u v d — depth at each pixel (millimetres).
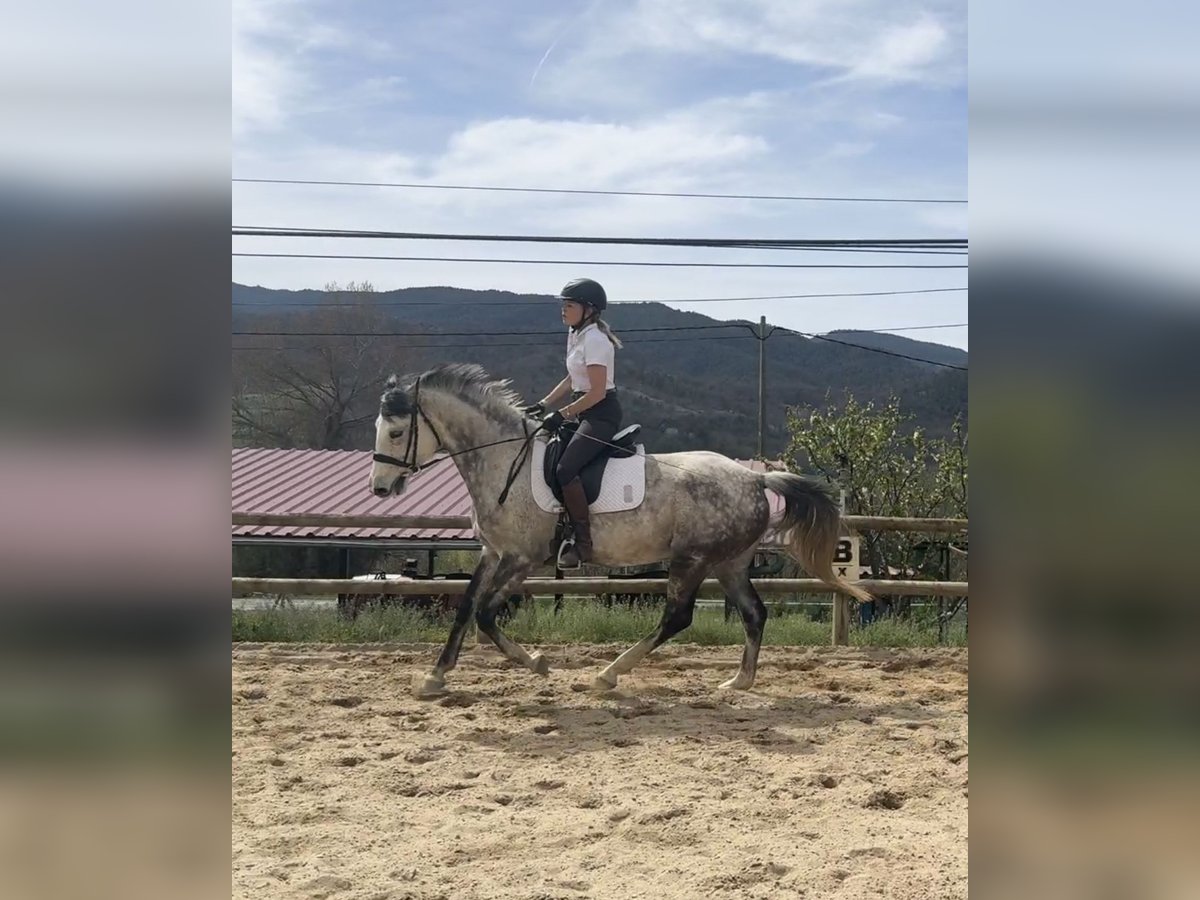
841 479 13836
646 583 8602
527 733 5422
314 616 8828
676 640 8547
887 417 14367
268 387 39875
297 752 5000
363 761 4852
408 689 6559
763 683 6934
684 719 5797
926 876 3279
